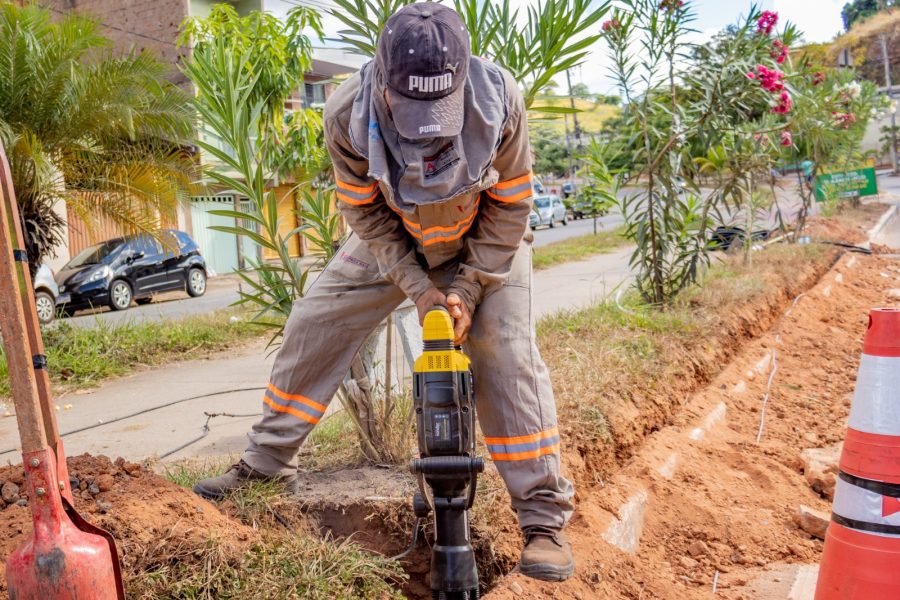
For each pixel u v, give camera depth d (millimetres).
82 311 16938
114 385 7898
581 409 4496
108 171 9953
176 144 10258
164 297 19516
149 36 24203
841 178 19125
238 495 3352
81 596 1991
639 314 7121
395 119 2396
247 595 2496
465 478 2582
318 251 4180
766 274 9914
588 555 3221
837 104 11125
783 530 3869
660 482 4141
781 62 8609
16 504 2670
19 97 9070
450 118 2383
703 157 8695
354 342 3357
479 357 3006
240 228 3895
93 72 9359
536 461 2994
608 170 8172
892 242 17406
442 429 2584
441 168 2479
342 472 3896
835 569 2693
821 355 7527
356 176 2766
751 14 7324
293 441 3387
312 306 3287
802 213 14430
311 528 3395
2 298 1946
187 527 2705
